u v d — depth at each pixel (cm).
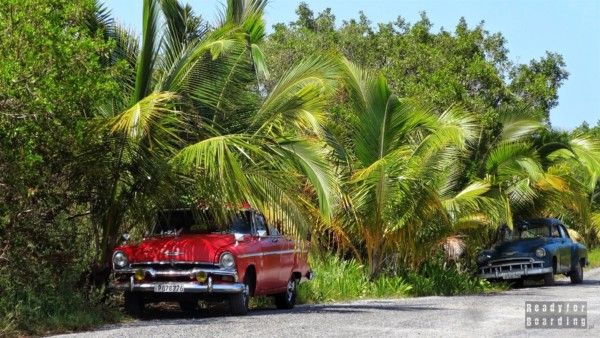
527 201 3134
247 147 1641
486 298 2188
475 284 2756
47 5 1485
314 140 1955
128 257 1587
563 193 3228
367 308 1842
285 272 1809
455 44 3869
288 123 1858
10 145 1449
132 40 1880
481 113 3212
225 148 1617
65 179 1645
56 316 1427
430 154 2502
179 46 1870
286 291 1836
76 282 1631
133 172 1702
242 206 1712
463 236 2853
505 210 2717
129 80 1828
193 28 1903
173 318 1628
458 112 2766
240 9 1969
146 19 1716
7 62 1380
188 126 1753
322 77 1945
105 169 1653
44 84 1420
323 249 2434
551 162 3378
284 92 1902
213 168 1600
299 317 1577
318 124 1842
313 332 1313
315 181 1734
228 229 1703
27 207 1574
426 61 3697
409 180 2433
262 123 1852
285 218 1706
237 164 1614
